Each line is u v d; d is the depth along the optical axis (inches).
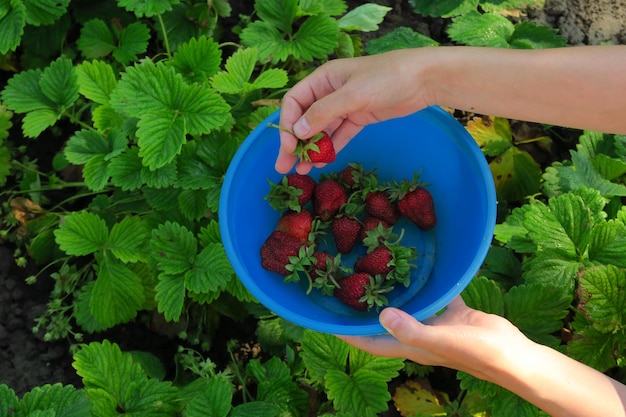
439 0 40.5
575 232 30.9
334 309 28.6
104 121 34.4
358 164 30.2
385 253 28.3
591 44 41.2
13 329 35.1
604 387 24.0
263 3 37.2
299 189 28.9
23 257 35.7
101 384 29.6
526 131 39.3
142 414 29.6
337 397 29.7
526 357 23.5
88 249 32.0
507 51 24.7
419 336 22.6
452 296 24.3
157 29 38.9
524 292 30.1
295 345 34.0
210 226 32.6
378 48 38.8
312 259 28.0
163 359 34.9
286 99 27.0
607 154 36.0
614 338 30.1
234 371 34.0
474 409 32.2
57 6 36.4
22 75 34.7
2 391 28.3
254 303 34.0
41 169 38.2
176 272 31.3
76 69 33.9
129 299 33.1
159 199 34.2
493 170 37.4
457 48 25.2
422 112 28.0
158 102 32.0
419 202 29.1
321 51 36.4
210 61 34.5
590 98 24.0
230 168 27.4
